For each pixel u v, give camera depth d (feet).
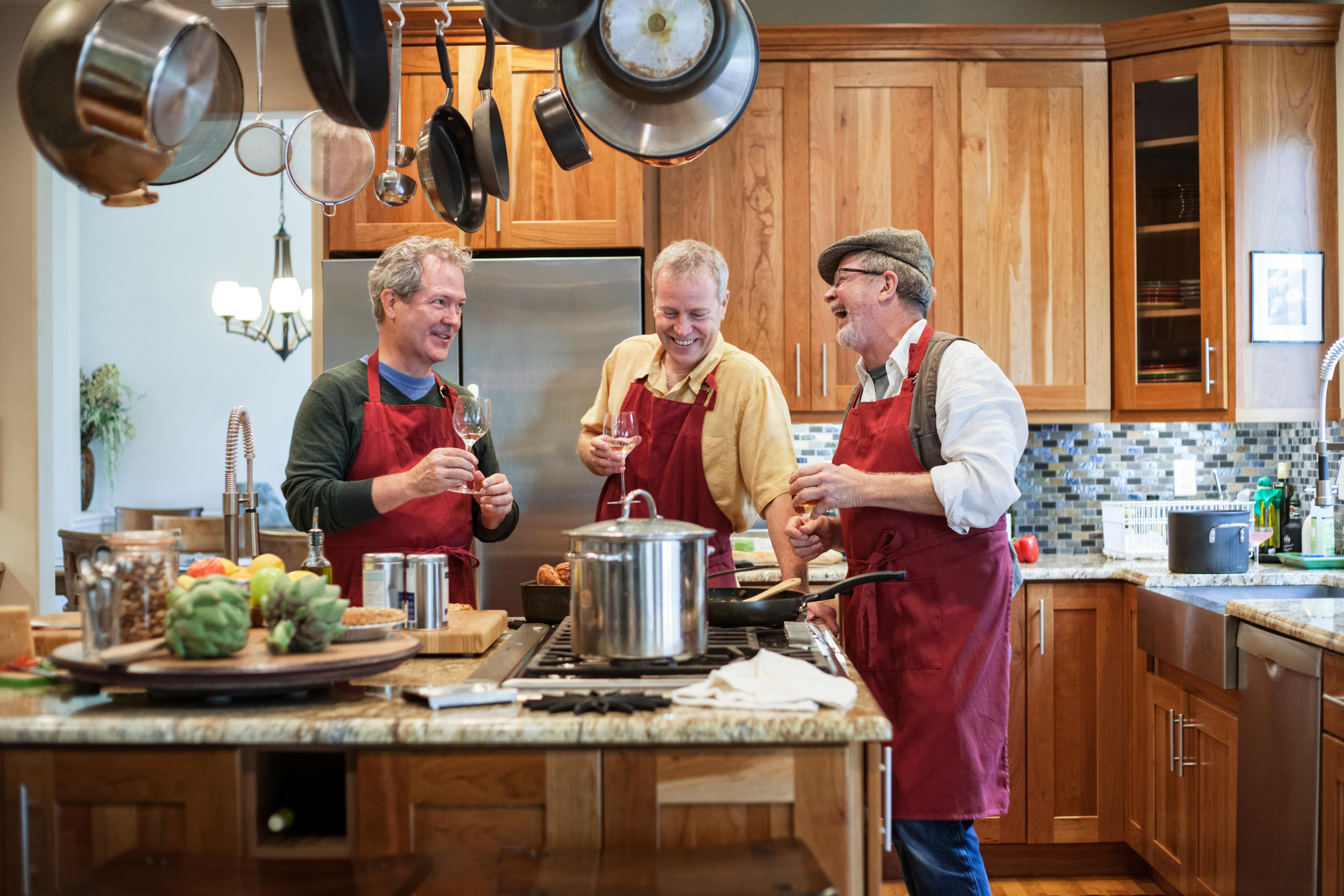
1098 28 11.27
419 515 7.01
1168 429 12.48
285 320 19.76
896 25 11.28
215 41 5.01
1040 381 11.43
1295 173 11.08
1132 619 10.38
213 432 22.86
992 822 10.56
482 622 5.84
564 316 10.63
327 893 3.69
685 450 7.50
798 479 6.24
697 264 7.29
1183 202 11.21
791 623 6.16
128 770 4.17
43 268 11.45
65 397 11.79
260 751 4.20
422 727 4.06
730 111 5.38
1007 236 11.41
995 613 6.47
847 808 4.14
